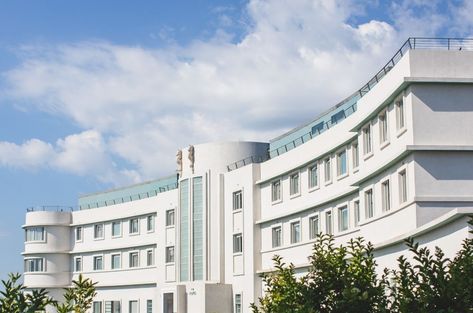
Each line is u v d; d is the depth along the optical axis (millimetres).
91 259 77812
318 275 12555
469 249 11102
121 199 78562
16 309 9750
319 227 47406
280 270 14703
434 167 31422
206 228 59406
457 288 10289
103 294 76125
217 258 58344
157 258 67688
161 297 65062
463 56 32250
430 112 31859
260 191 55406
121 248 74188
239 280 56125
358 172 41625
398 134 33250
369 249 13250
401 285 11016
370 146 37500
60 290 79062
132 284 72375
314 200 48031
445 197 31062
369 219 36531
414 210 30984
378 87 35875
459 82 31938
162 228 66625
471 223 11453
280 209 52469
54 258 79562
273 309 13969
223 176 59438
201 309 57312
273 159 53750
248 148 59812
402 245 31469
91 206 82125
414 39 32250
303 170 49875
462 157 31562
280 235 52594
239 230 56594
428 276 10781
